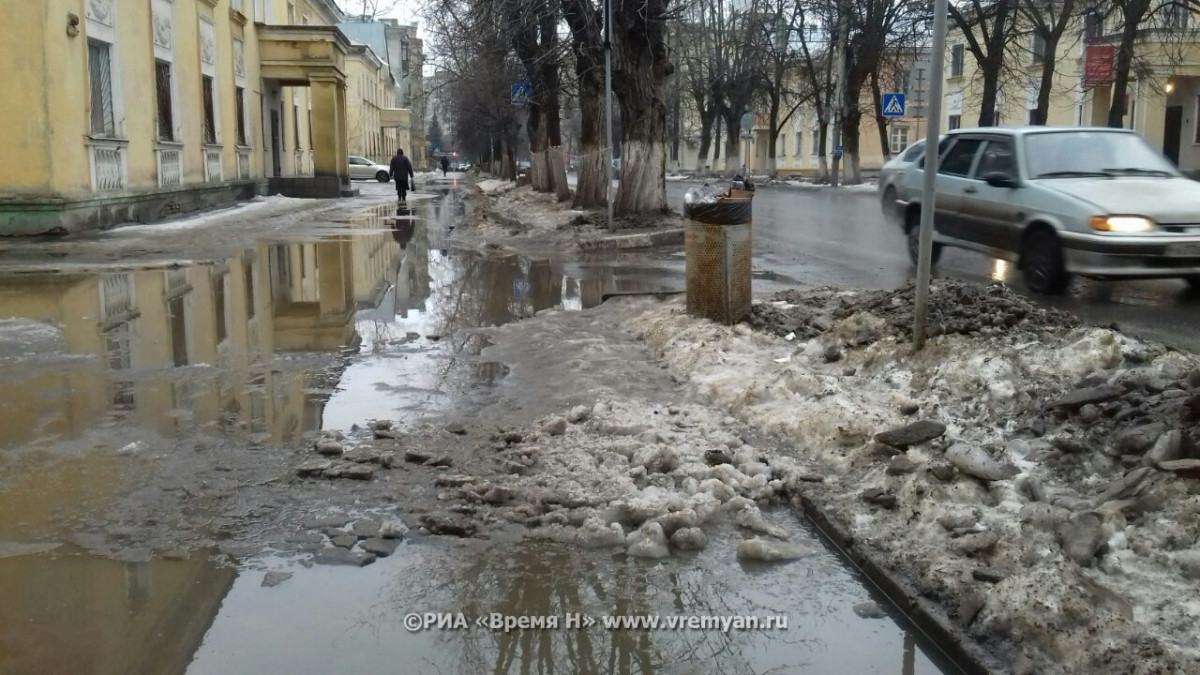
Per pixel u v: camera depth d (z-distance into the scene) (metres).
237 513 4.16
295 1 41.12
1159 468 3.64
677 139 77.75
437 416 5.66
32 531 3.94
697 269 7.55
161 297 10.55
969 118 46.69
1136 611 2.98
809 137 68.56
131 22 19.94
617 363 6.89
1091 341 5.41
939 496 3.95
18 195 16.39
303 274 12.83
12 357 7.30
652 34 19.12
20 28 15.93
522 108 39.72
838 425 4.84
